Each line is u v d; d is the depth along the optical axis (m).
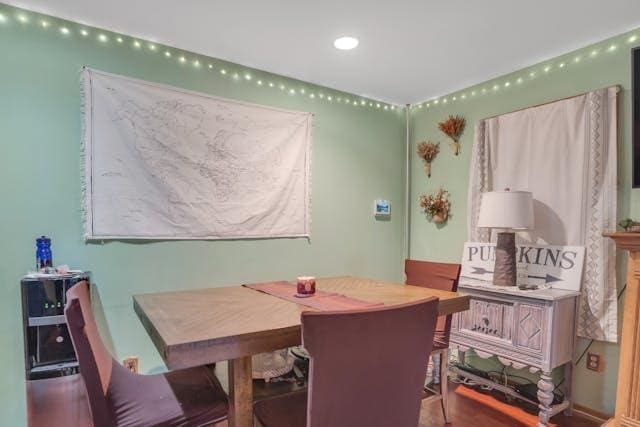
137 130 2.28
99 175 2.17
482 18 2.08
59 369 1.89
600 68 2.32
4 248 1.95
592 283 2.26
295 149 2.92
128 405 1.36
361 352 1.05
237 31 2.23
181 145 2.43
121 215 2.23
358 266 3.32
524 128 2.65
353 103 3.29
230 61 2.63
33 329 1.84
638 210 2.14
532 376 2.60
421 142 3.52
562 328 2.17
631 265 1.88
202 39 2.33
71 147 2.11
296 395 1.49
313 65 2.71
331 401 1.04
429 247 3.46
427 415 2.29
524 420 2.24
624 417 1.88
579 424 2.21
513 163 2.71
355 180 3.30
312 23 2.14
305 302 1.73
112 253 2.22
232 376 1.30
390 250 3.55
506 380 2.66
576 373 2.35
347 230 3.25
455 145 3.21
